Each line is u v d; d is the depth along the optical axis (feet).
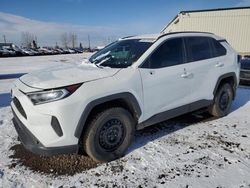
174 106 13.12
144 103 11.62
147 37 13.35
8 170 10.32
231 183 9.45
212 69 15.20
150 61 11.96
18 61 90.02
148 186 9.29
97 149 10.53
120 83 10.65
